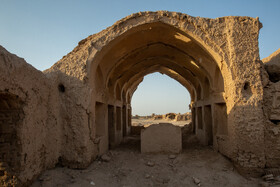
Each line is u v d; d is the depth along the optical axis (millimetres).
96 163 6328
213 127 7926
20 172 4090
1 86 3436
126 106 12891
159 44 8305
